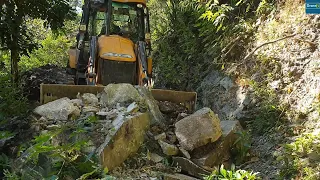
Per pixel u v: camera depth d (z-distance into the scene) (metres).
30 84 6.77
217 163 4.35
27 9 6.63
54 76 7.71
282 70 5.47
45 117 4.33
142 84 5.50
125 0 6.20
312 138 4.22
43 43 13.15
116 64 5.68
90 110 4.43
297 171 4.05
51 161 3.58
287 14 5.71
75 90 4.91
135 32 6.38
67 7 7.03
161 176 3.93
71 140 3.97
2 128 4.29
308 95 4.91
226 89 6.59
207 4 7.23
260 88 5.66
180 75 8.43
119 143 3.92
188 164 4.14
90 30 6.32
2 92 4.74
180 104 5.39
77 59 6.37
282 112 5.12
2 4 6.12
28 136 4.12
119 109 4.42
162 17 10.15
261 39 6.07
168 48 9.02
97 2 6.17
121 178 3.74
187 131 4.32
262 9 6.24
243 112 5.75
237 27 6.56
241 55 6.56
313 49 5.10
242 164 4.52
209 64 7.56
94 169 3.59
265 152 4.74
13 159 3.79
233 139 4.64
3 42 6.23
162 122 4.72
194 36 8.23
